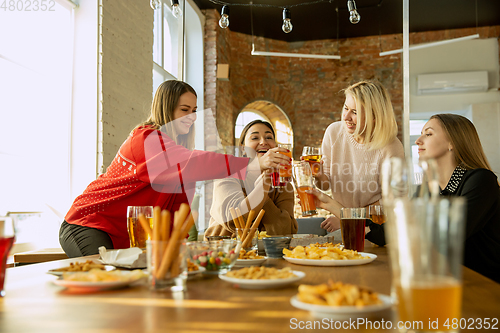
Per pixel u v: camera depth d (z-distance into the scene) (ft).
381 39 21.34
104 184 5.67
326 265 3.25
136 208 3.44
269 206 5.40
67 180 9.96
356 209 4.01
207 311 1.88
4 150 8.29
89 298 2.20
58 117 9.91
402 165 1.62
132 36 11.85
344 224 4.06
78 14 10.32
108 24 10.59
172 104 5.82
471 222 4.62
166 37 16.44
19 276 2.95
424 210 1.46
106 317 1.80
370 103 6.42
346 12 18.88
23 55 8.90
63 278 2.56
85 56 10.24
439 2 18.03
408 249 1.47
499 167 18.95
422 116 21.11
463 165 5.30
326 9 18.62
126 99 11.43
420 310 1.44
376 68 21.18
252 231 3.82
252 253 3.63
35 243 8.90
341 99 21.31
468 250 4.82
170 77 15.89
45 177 9.43
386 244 4.98
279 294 2.23
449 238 1.44
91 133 10.11
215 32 18.33
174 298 2.17
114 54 10.85
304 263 3.27
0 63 8.29
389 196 1.62
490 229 4.83
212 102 17.90
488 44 20.40
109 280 2.42
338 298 1.70
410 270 1.47
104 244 5.42
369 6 18.44
